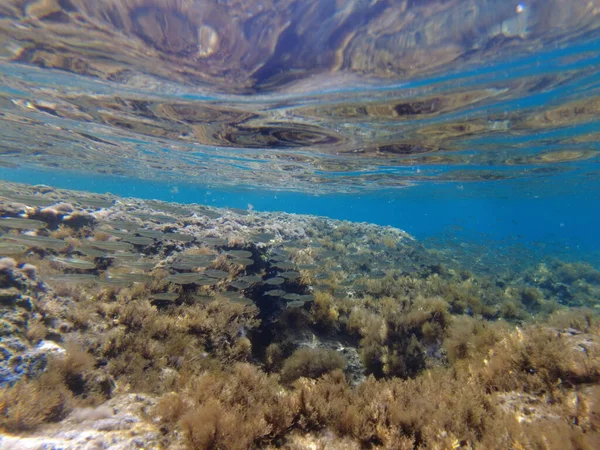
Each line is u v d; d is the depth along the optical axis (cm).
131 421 58
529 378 69
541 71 112
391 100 139
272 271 150
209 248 145
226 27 93
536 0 83
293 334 127
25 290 79
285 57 104
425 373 95
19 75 134
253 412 63
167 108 161
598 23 88
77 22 94
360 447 59
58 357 66
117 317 91
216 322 106
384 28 91
